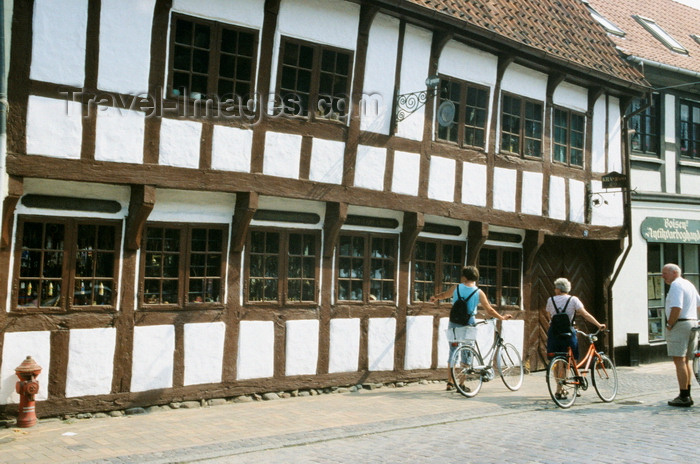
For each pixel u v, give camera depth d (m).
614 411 8.58
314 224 9.91
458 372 9.56
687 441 6.71
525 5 13.50
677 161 15.77
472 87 11.52
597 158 13.76
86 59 7.78
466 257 11.84
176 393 8.58
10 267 7.48
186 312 8.71
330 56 9.77
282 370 9.51
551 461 5.95
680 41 17.86
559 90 12.99
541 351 13.30
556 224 12.89
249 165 8.93
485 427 7.56
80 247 8.02
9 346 7.44
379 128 10.25
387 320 10.70
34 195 7.66
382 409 8.62
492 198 11.77
